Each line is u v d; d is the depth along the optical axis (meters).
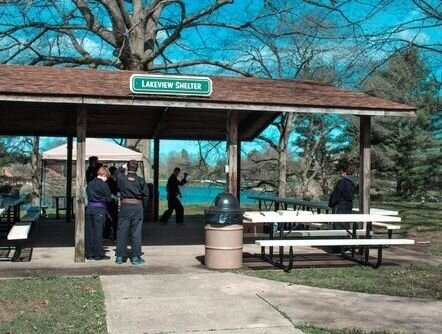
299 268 10.00
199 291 8.05
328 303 7.46
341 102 11.09
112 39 23.34
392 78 21.20
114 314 6.77
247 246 12.83
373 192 42.97
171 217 21.38
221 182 31.56
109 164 23.52
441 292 8.18
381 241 10.04
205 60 24.23
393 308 7.25
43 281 8.51
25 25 22.94
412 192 42.78
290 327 6.36
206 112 14.35
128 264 10.16
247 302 7.46
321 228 14.69
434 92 24.33
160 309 7.05
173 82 9.99
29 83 10.20
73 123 15.35
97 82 10.98
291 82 13.98
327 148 38.56
